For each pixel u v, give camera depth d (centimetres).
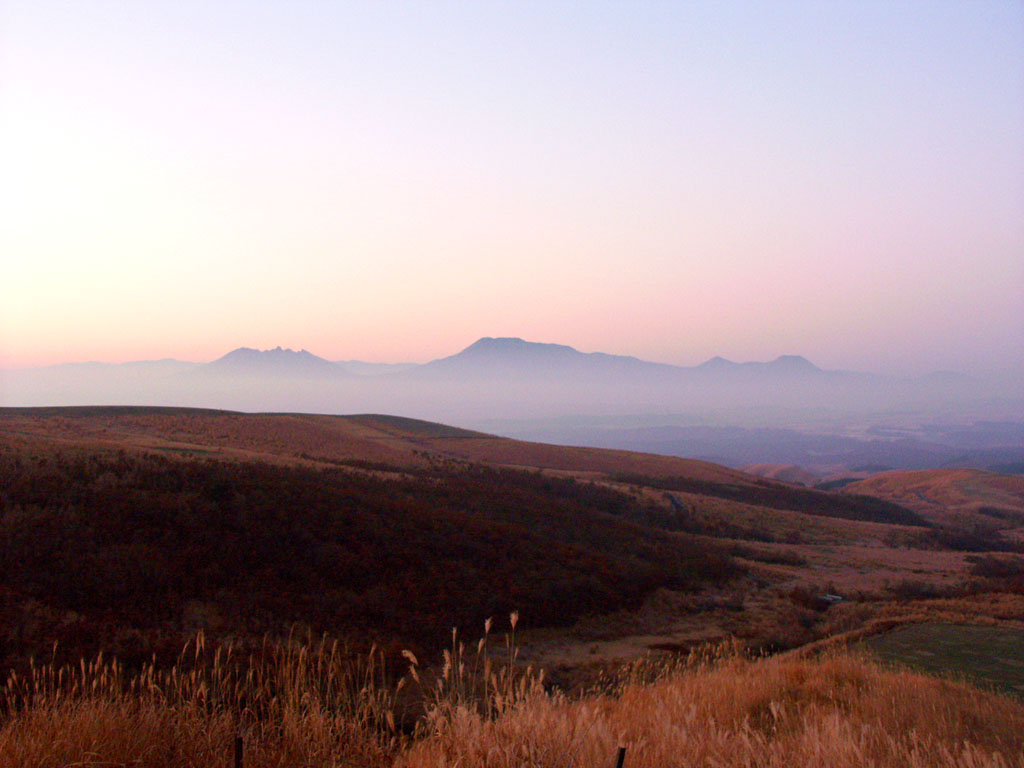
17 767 479
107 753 509
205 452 4956
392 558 2677
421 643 2003
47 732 525
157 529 2403
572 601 2725
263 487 3119
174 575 2092
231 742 565
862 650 1772
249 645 1508
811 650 1911
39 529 2164
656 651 2206
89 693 639
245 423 8262
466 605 2420
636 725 609
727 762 487
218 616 1898
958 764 524
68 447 3591
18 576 1822
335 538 2756
